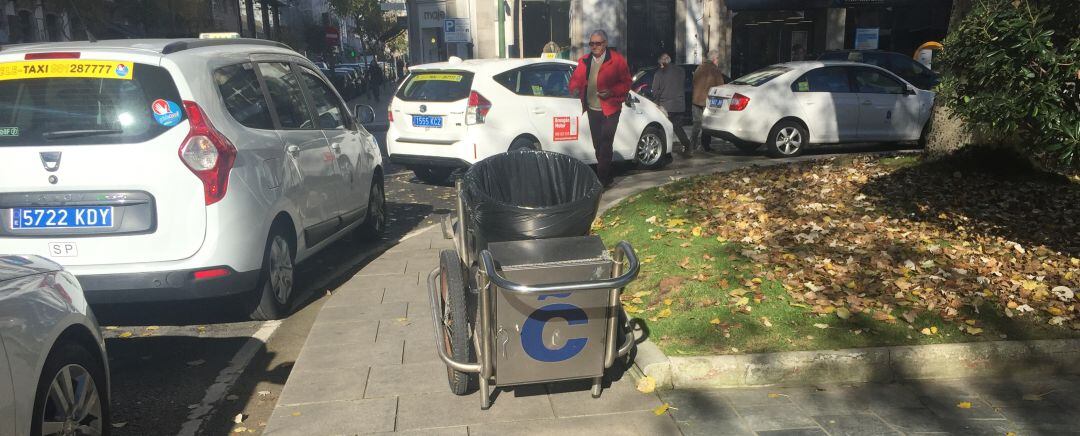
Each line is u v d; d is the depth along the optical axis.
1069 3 4.97
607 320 4.00
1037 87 4.79
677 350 4.55
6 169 4.90
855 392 4.31
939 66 5.95
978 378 4.51
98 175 4.92
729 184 9.23
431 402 4.22
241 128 5.49
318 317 5.60
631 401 4.20
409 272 6.75
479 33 30.20
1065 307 5.10
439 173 12.09
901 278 5.60
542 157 4.64
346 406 4.18
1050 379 4.49
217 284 5.15
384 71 64.06
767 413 4.06
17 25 26.45
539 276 3.84
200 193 5.05
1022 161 8.48
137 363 5.09
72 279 3.62
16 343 2.96
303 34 65.25
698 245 6.47
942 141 9.09
